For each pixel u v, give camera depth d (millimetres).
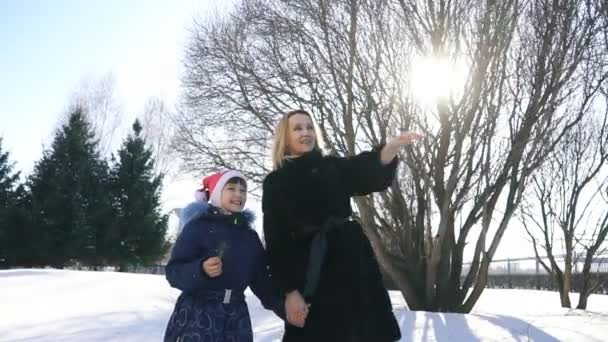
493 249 8773
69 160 30906
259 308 8172
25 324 6309
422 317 6758
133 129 32812
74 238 29250
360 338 2586
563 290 11898
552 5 8406
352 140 9281
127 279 10672
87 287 9430
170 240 33875
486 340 5418
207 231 3098
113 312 7148
